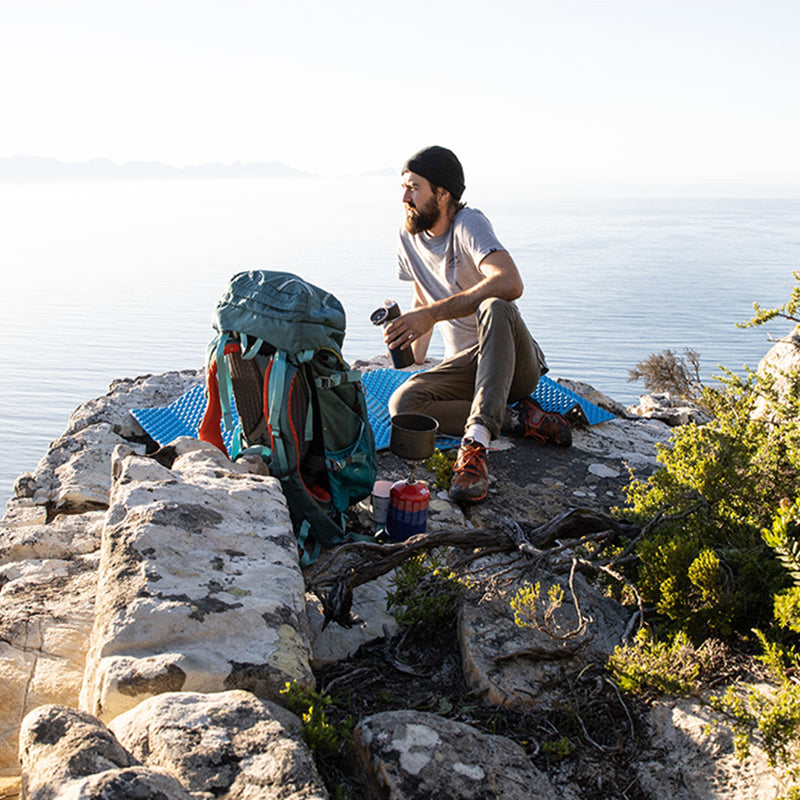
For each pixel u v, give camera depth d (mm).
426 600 2479
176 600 1985
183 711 1611
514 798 1685
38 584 2852
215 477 2699
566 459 4047
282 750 1521
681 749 1896
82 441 4395
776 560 2348
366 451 3162
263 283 2953
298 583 2205
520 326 3734
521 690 2141
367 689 2248
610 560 2721
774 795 1674
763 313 3082
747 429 2996
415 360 4578
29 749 1357
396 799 1634
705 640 2293
